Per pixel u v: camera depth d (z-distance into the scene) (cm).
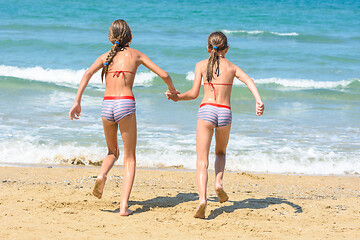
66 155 1870
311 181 1659
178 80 3847
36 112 2581
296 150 2069
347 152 2061
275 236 957
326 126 2547
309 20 7869
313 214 1162
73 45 4819
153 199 1273
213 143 2161
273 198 1352
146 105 2895
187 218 1081
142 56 1148
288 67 4544
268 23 7388
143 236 932
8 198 1191
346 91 3731
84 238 902
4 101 2823
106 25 6166
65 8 7294
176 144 2077
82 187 1409
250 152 2009
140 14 7238
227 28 6694
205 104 1116
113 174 1622
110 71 1120
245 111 2891
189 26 6581
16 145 1955
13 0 7719
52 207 1124
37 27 5766
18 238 880
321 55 5053
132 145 1130
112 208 1155
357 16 8519
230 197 1341
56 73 3791
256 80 3916
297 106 3109
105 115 1114
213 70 1123
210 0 9550
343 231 1006
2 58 4306
